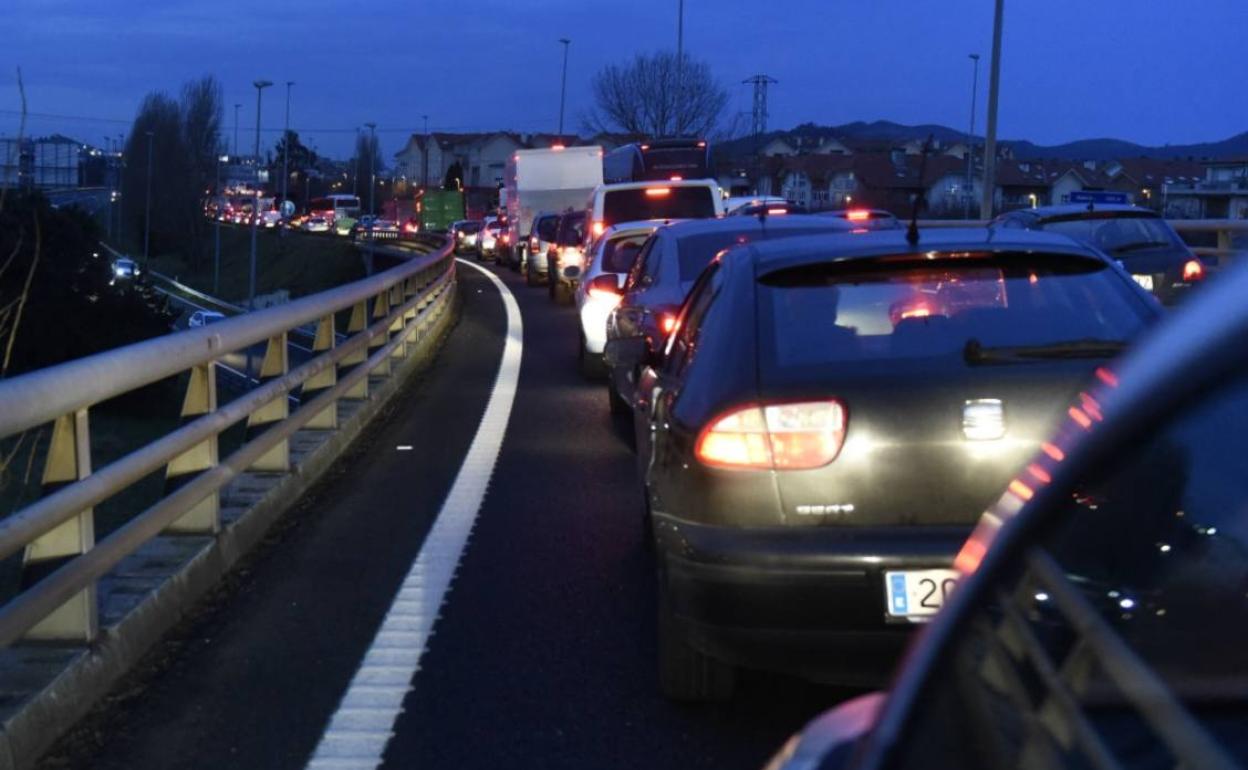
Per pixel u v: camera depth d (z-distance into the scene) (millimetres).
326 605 6797
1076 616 2014
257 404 8062
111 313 29125
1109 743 1855
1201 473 2141
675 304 10242
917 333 5238
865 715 2604
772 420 4844
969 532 4695
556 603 6809
